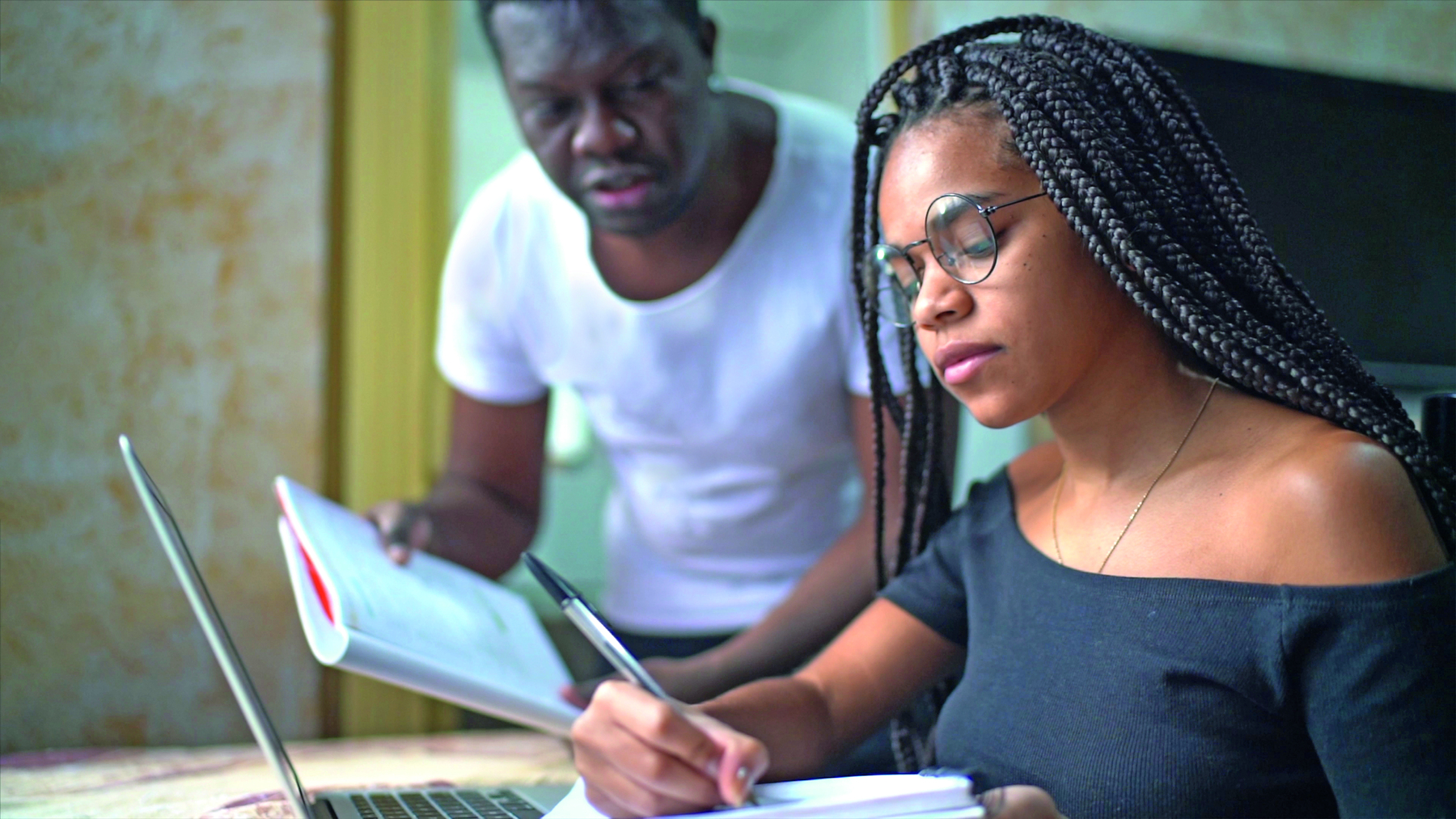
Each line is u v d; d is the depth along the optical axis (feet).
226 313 5.98
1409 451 2.21
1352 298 3.47
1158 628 2.35
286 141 6.11
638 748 2.10
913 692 3.24
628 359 5.07
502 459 5.69
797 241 4.85
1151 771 2.31
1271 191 3.45
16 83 5.62
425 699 6.17
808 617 4.48
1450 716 1.98
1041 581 2.70
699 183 4.35
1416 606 2.04
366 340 6.29
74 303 5.72
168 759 4.53
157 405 5.84
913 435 3.43
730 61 14.28
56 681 5.60
